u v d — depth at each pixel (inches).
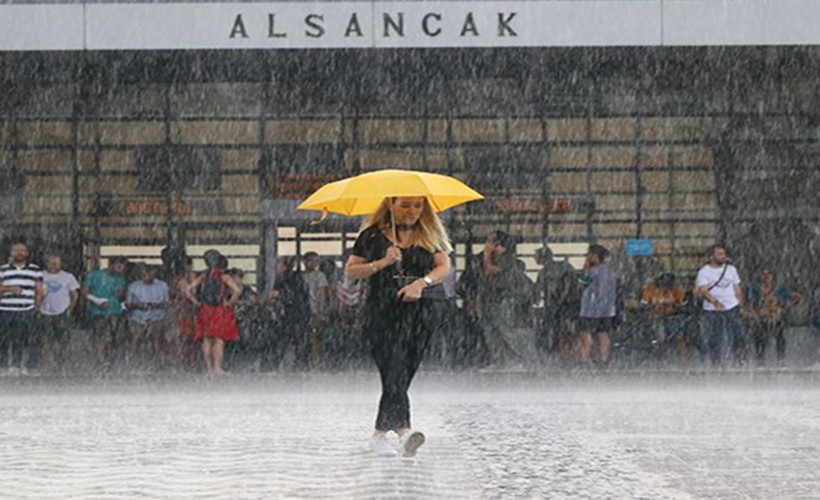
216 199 2544.3
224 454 1007.6
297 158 2549.2
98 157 2539.4
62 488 833.5
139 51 2263.8
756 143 2566.4
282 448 1042.7
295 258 2536.9
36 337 2214.6
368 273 962.7
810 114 2566.4
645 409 1417.3
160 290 2333.9
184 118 2546.8
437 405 1486.2
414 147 2556.6
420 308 966.4
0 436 1162.0
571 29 2244.1
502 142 2559.1
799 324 2454.5
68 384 1934.1
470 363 2245.3
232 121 2549.2
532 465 931.3
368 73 2487.7
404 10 2235.5
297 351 2325.3
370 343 977.5
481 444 1066.1
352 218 2529.5
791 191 2564.0
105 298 2331.4
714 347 2210.9
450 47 2236.7
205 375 2140.7
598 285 2271.2
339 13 2229.3
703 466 926.4
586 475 880.9
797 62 2455.7
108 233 2536.9
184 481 859.4
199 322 2124.8
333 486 829.8
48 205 2539.4
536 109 2561.5
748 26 2253.9
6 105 2532.0
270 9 2228.1
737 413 1359.5
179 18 2225.6
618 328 2409.0
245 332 2304.4
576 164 2559.1
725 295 2196.1
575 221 2554.1
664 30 2252.7
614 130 2566.4
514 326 2268.7
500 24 2242.9
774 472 896.3
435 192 961.5
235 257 2539.4
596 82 2556.6
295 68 2444.6
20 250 2187.5
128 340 2336.4
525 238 2554.1
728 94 2566.4
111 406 1510.8
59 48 2229.3
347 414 1369.3
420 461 952.3
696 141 2566.4
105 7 2228.1
